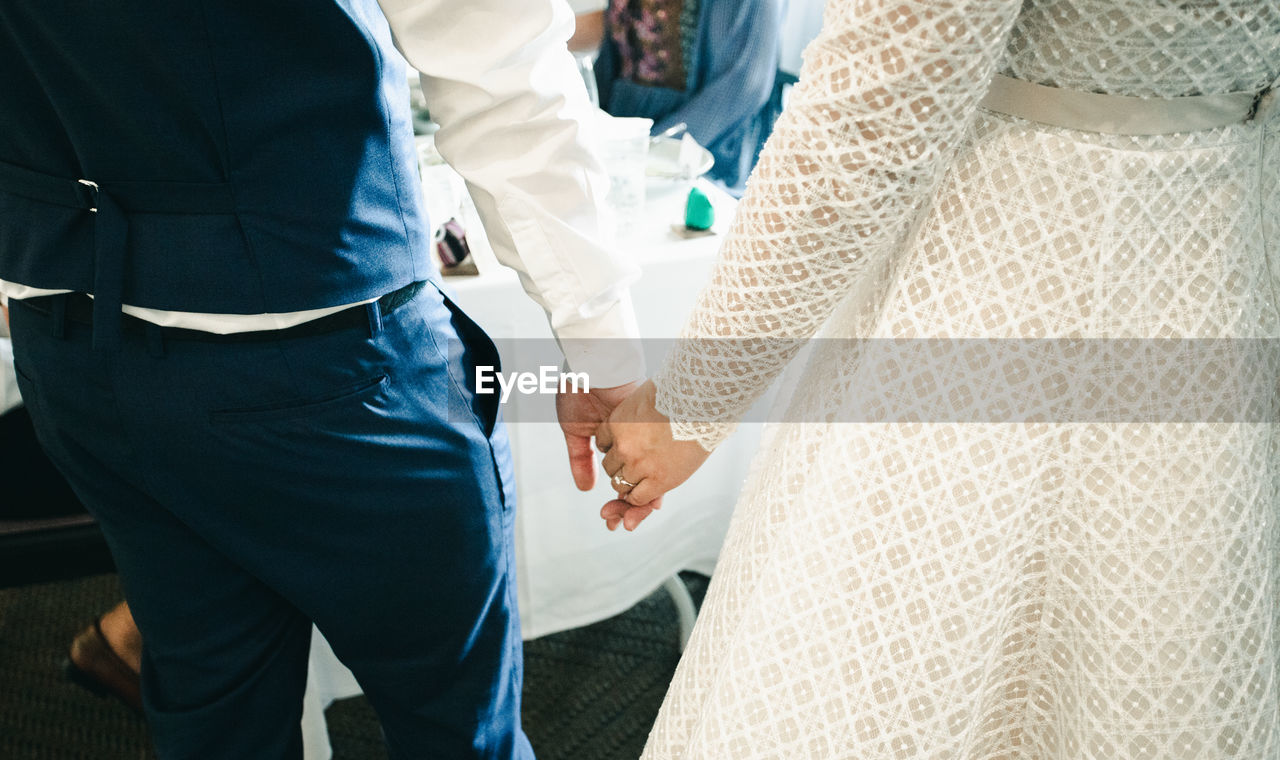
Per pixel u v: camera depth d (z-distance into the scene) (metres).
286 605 0.94
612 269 0.89
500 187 0.83
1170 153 0.55
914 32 0.47
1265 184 0.60
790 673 0.66
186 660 0.91
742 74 1.88
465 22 0.75
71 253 0.70
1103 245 0.57
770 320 0.62
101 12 0.58
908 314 0.62
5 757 1.48
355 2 0.65
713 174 2.03
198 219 0.68
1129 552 0.62
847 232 0.56
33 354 0.76
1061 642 0.67
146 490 0.79
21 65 0.63
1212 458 0.60
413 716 0.99
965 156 0.60
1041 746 0.72
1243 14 0.51
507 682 1.02
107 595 1.87
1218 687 0.62
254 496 0.78
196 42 0.60
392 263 0.76
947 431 0.62
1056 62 0.54
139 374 0.72
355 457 0.78
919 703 0.64
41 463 1.15
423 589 0.88
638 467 0.83
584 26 1.60
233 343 0.71
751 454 1.55
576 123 0.82
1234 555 0.61
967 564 0.62
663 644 1.68
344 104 0.68
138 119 0.63
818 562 0.65
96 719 1.55
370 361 0.76
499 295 1.20
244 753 0.97
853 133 0.51
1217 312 0.58
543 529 1.43
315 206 0.69
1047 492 0.63
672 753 0.80
